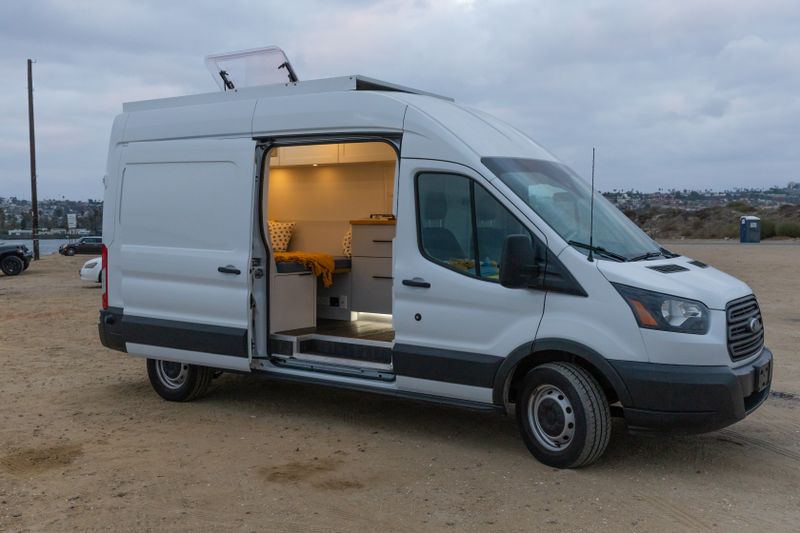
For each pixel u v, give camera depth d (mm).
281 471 5996
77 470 6047
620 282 5695
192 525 4984
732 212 59188
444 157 6418
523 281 5883
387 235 8680
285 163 9820
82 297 18891
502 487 5609
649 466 6062
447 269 6344
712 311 5641
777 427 7164
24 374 9742
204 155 7688
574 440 5805
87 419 7562
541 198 6258
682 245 39500
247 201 7395
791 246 37031
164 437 6934
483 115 7234
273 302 7824
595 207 6730
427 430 7094
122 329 8203
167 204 7926
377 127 6754
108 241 8414
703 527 4918
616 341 5656
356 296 8930
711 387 5496
